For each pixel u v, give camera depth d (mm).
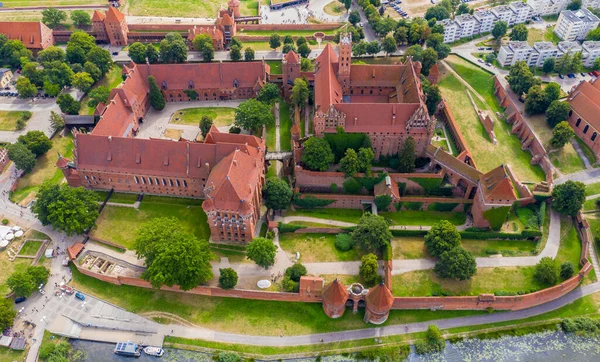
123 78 188250
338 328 120688
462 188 149750
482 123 177125
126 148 145875
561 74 196750
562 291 126188
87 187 155500
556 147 160625
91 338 120000
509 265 131875
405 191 153875
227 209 128125
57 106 188500
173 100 191375
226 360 114000
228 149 141125
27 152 157625
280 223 141000
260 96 180750
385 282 126438
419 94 154750
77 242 140000
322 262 133625
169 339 119062
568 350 118375
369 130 152625
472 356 116812
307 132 170625
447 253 125750
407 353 116688
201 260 121438
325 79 168250
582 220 139000
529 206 146250
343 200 147750
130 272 132625
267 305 124812
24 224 145000
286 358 116125
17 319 122562
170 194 152250
